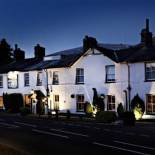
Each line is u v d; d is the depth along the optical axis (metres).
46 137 23.23
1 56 91.00
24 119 39.56
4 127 30.19
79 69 46.22
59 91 48.41
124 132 25.95
